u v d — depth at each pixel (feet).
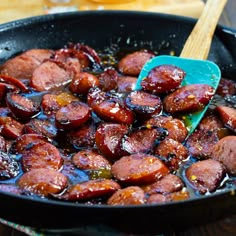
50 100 2.21
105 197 1.78
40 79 2.32
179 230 1.71
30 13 2.85
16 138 2.05
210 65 2.31
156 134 1.98
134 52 2.56
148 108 2.10
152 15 2.54
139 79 2.32
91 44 2.58
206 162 1.91
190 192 1.81
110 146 1.96
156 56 2.44
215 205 1.67
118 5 2.87
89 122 2.10
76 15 2.53
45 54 2.47
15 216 1.70
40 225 1.69
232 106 2.26
